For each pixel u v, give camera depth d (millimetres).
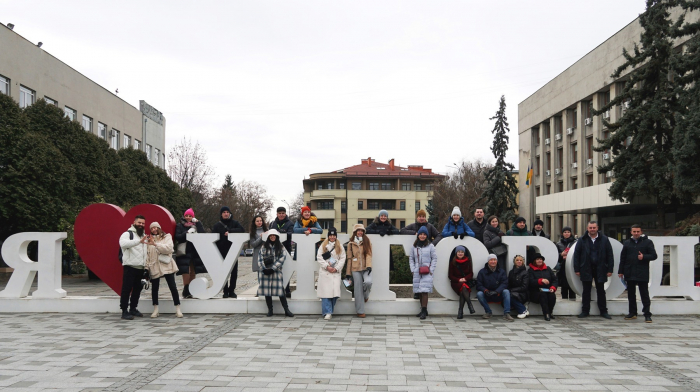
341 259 9539
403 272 13750
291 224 10625
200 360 6203
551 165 43719
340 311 9984
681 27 21828
